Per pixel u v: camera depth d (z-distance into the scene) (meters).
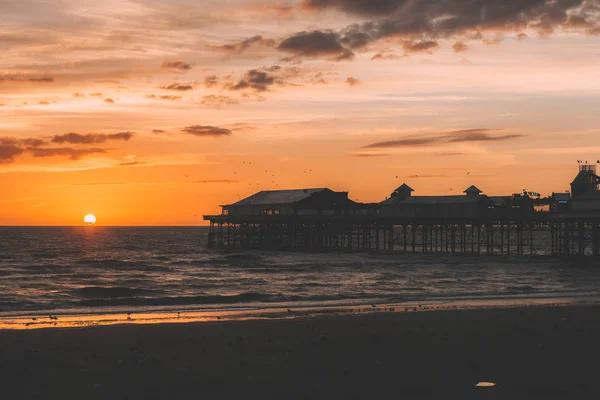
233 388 18.20
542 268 85.25
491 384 18.28
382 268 86.69
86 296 53.31
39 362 21.59
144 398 17.42
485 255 107.00
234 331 28.36
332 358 21.91
